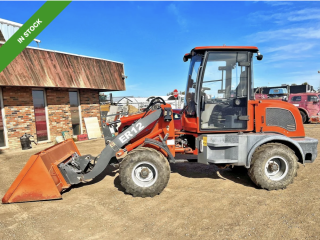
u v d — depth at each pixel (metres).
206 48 4.14
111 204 3.63
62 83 8.89
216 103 4.29
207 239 2.63
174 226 2.93
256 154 4.01
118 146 4.08
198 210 3.33
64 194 4.08
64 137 9.58
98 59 10.48
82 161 4.37
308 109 12.80
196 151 4.38
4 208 3.54
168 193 4.00
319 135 9.06
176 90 13.41
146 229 2.88
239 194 3.88
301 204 3.40
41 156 3.78
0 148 8.12
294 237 2.61
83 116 10.77
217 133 4.34
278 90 16.95
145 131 4.47
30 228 2.97
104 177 5.01
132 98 27.05
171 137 4.35
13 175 5.30
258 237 2.63
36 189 3.73
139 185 3.82
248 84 4.28
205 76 4.24
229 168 5.51
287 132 4.42
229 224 2.93
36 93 9.09
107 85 10.66
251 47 4.18
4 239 2.73
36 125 9.11
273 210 3.26
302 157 4.15
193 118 4.39
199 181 4.60
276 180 3.98
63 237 2.76
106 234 2.80
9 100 8.24
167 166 3.81
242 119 4.26
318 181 4.33
